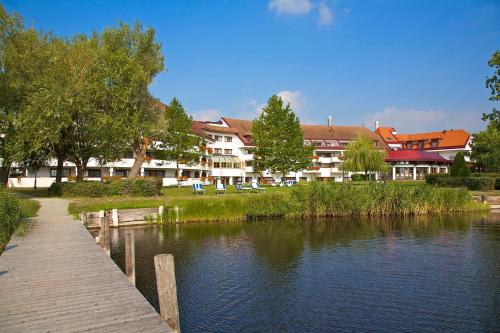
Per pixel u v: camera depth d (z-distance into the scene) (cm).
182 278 1388
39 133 3011
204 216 2733
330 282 1341
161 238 2136
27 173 4950
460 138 8556
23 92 3303
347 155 5684
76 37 3934
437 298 1188
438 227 2542
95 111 3444
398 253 1770
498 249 1855
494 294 1223
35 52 3362
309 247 1902
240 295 1212
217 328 981
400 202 3119
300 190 3034
